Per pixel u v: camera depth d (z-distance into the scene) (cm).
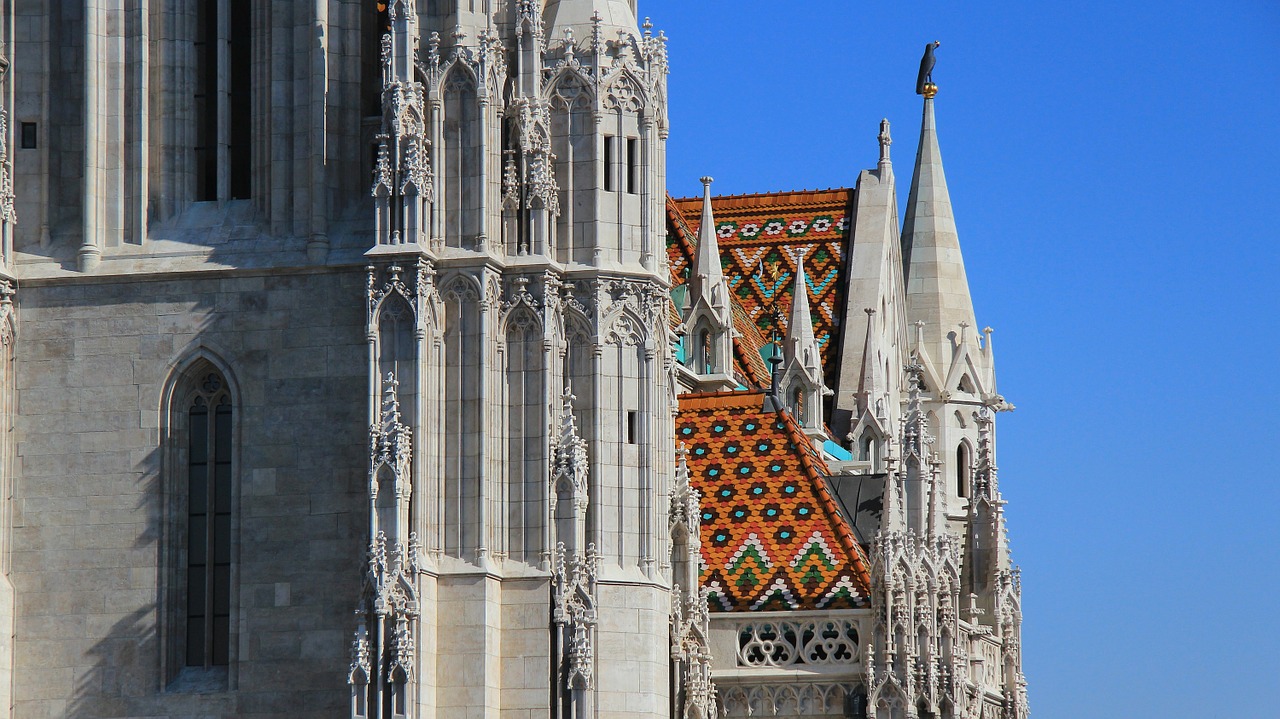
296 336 7544
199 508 7612
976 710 8775
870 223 11438
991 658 9244
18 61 7856
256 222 7700
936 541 8356
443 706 7244
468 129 7488
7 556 7612
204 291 7631
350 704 7206
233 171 7825
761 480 8500
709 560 8275
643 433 7588
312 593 7412
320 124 7612
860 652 8038
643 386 7606
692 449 8662
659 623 7600
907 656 7969
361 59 7725
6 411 7669
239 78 7862
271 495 7475
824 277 11425
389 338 7362
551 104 7638
